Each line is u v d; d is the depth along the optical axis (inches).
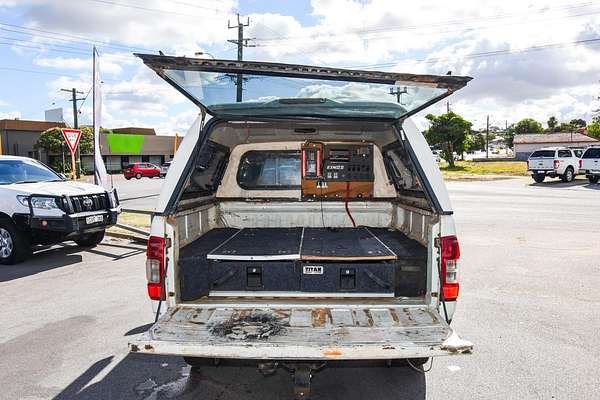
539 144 2431.1
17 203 289.0
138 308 205.8
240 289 131.0
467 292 226.2
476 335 173.3
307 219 195.6
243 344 100.3
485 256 303.6
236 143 189.5
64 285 244.2
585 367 146.9
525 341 167.6
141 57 107.6
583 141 2335.1
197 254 132.9
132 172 1457.9
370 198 191.8
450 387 135.3
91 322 189.0
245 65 110.0
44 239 299.9
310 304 124.6
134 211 456.1
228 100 129.6
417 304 124.9
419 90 119.1
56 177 342.6
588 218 471.8
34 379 141.5
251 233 177.3
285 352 97.9
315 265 129.6
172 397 131.4
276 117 140.2
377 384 137.7
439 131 1710.1
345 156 189.9
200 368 149.2
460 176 1273.4
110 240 372.8
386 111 131.4
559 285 237.9
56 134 1640.0
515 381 138.3
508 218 474.9
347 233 175.5
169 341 101.5
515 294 223.1
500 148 4350.4
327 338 103.4
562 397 128.7
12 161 330.3
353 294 129.4
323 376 143.1
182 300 129.1
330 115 140.9
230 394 133.3
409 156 131.5
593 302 211.3
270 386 137.9
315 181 189.0
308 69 111.1
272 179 196.5
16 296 225.6
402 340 101.9
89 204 303.9
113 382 139.8
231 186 195.5
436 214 123.2
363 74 112.1
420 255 131.0
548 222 446.9
